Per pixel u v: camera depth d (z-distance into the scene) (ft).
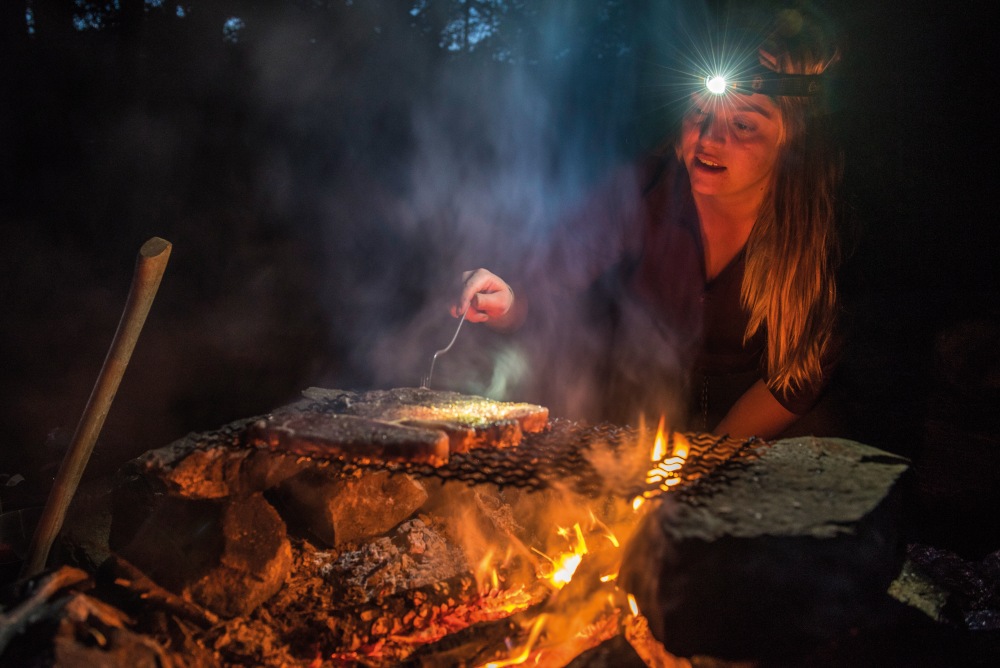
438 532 7.28
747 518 5.14
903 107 16.85
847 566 5.15
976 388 10.55
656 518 5.19
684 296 9.24
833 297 8.18
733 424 8.79
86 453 5.68
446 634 6.27
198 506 6.15
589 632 6.07
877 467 6.15
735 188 7.73
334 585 6.48
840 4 16.49
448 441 5.23
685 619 5.01
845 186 17.24
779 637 5.03
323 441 5.14
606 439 6.02
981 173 16.43
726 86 7.30
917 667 5.72
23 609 4.63
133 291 5.35
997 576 7.50
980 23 16.07
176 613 5.63
